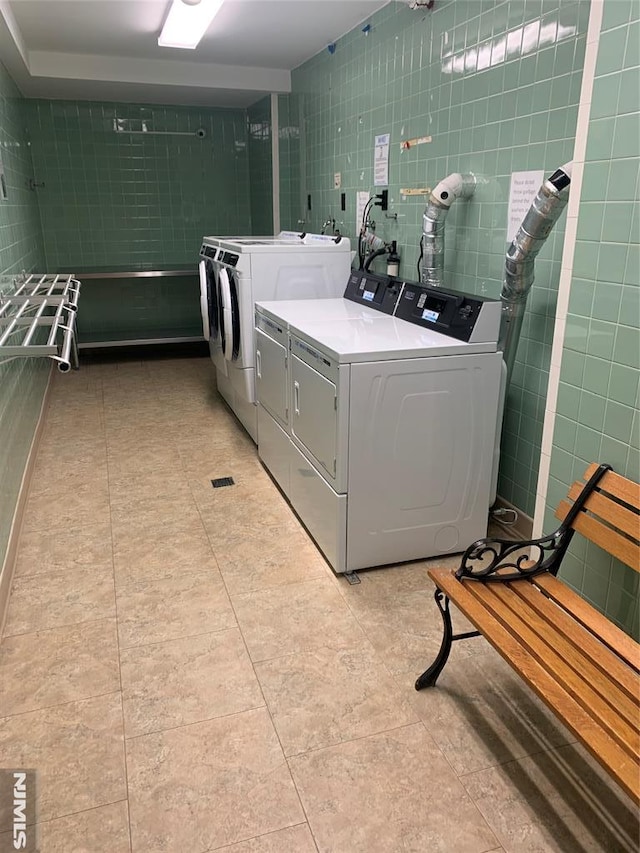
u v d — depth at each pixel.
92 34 4.06
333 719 1.78
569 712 1.30
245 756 1.66
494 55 2.63
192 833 1.46
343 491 2.35
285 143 5.39
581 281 1.84
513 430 2.81
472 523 2.60
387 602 2.32
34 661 2.01
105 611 2.26
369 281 3.25
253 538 2.77
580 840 1.45
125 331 6.30
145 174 6.02
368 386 2.26
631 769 1.16
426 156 3.23
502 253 2.72
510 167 2.61
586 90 1.73
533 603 1.67
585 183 1.78
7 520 2.55
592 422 1.86
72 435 4.02
